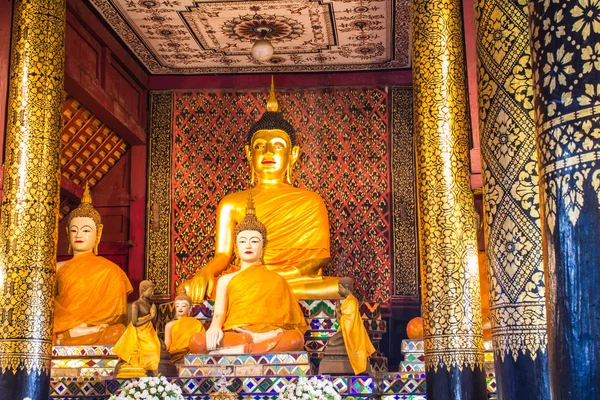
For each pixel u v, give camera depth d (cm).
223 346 846
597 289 219
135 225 1177
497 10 479
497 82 475
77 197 1152
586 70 229
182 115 1209
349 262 1147
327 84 1203
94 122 1104
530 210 458
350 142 1182
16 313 704
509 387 453
